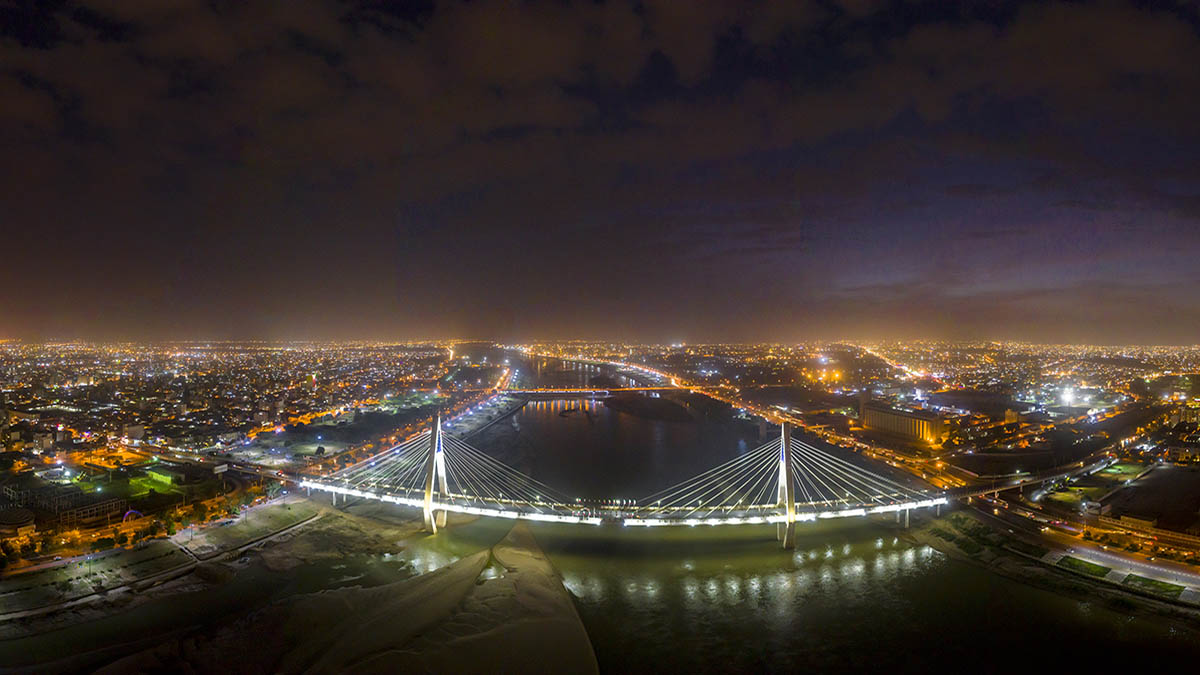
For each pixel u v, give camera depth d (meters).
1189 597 154.88
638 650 138.88
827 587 167.62
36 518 198.62
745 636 144.50
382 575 175.50
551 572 173.88
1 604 151.38
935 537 199.38
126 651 135.88
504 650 133.62
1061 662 133.62
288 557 186.38
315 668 125.19
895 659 135.50
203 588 166.12
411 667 125.81
